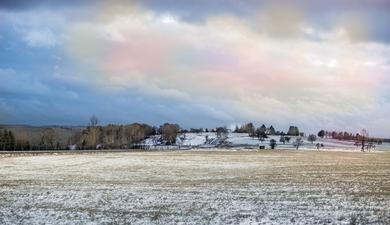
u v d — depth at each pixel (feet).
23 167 221.66
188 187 137.80
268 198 114.11
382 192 124.36
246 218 88.74
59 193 123.75
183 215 92.17
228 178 167.12
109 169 212.02
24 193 123.75
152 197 116.26
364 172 192.13
